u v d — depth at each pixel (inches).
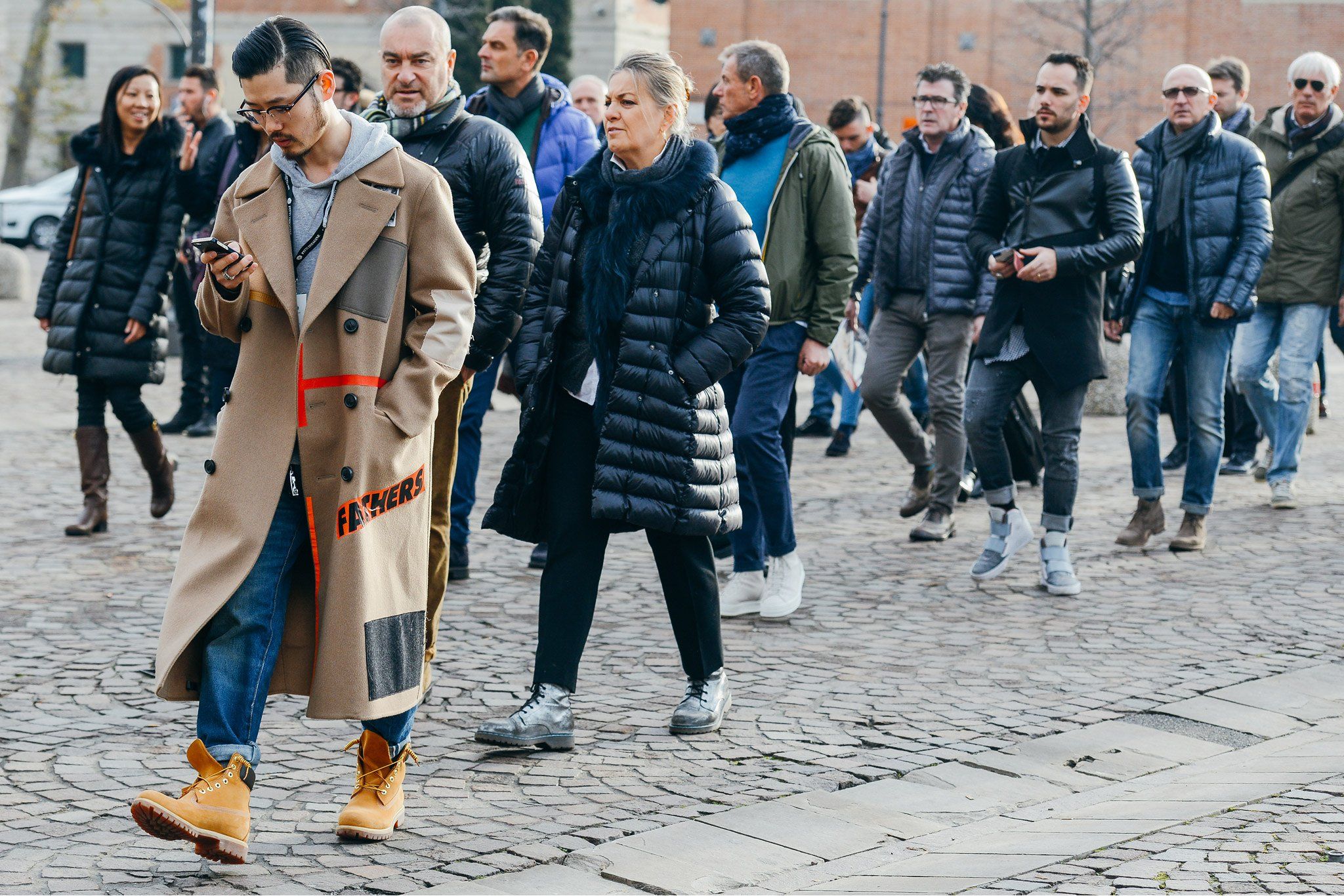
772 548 443.5
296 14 3169.3
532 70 489.4
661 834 275.7
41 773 303.9
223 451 257.4
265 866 257.8
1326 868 241.8
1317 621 443.8
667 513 319.0
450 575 477.7
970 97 641.6
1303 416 612.1
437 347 263.7
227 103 3181.6
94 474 536.7
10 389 900.0
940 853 268.7
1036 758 327.0
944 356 550.6
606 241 319.6
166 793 293.0
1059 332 470.0
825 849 272.5
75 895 243.4
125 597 450.9
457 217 358.6
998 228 487.8
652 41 3314.5
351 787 299.7
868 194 697.6
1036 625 440.1
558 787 302.2
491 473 687.1
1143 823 271.3
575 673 329.7
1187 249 531.8
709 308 329.7
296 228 261.6
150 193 525.3
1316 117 602.5
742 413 440.5
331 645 255.3
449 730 338.0
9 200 2250.2
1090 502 633.0
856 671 391.5
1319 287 603.8
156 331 533.3
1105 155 468.8
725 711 345.7
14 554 502.3
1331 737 341.7
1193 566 518.0
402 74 358.3
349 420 256.8
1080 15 2933.1
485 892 248.2
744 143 444.8
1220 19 2864.2
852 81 3142.2
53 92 2994.6
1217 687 379.6
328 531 256.7
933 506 559.5
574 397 328.2
